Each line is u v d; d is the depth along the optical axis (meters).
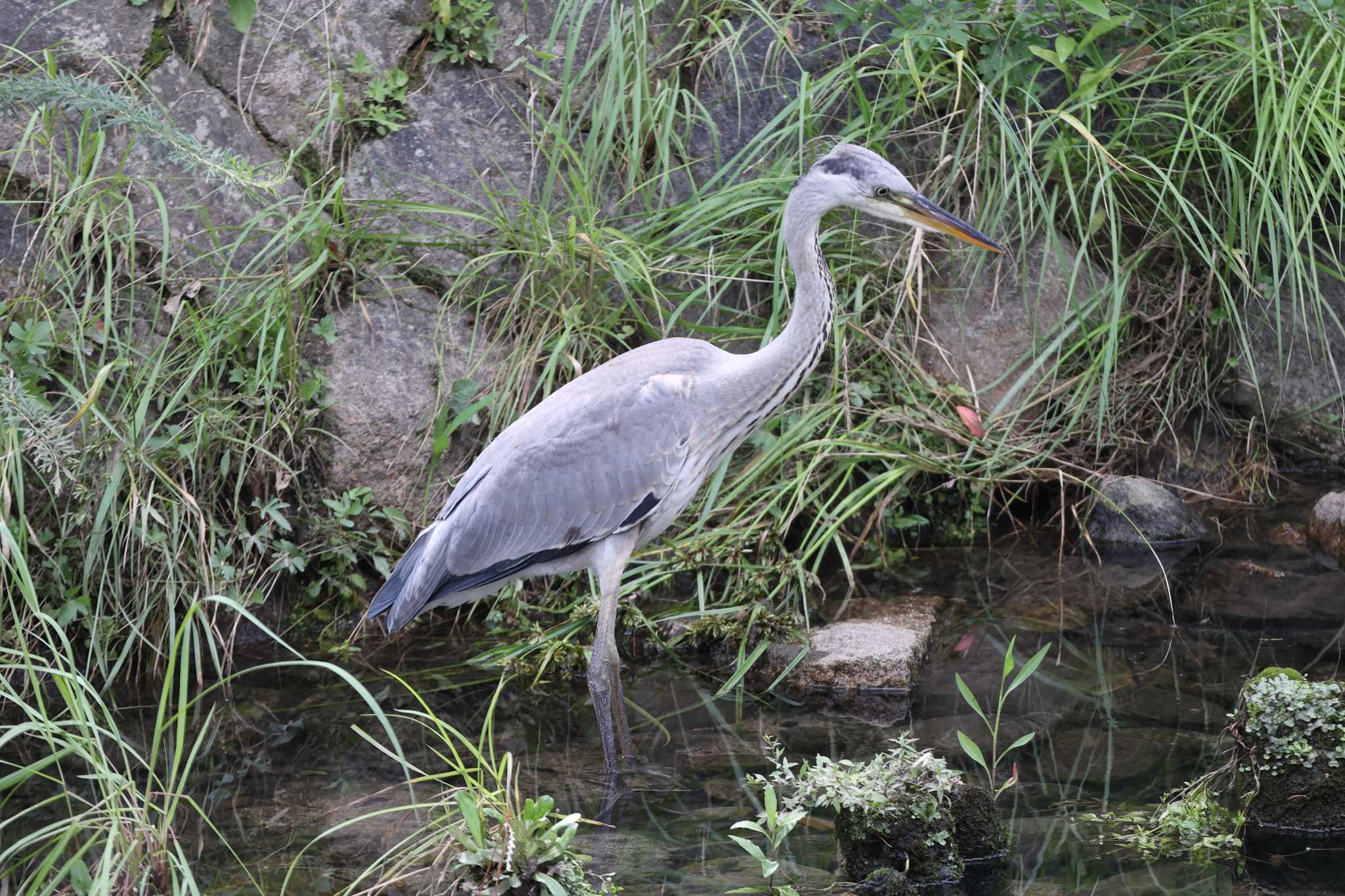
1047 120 11.83
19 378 9.70
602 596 8.82
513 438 8.94
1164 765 7.73
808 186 8.98
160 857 6.61
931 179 12.45
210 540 10.23
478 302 11.34
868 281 12.11
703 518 10.52
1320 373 12.59
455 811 6.99
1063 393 12.05
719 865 6.91
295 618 10.62
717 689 9.35
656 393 8.83
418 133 12.19
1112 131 12.95
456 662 10.03
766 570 10.21
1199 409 12.61
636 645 10.12
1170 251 12.80
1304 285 12.71
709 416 8.95
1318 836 6.93
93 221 10.73
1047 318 12.34
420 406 10.98
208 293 11.13
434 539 8.94
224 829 7.49
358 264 11.45
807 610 10.00
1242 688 7.95
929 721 8.58
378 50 12.28
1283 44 12.41
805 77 11.90
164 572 9.93
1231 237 11.88
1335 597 10.09
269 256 11.30
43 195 11.05
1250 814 7.08
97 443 9.88
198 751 8.61
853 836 6.74
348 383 10.94
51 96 8.20
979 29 12.52
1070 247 12.67
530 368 10.90
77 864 6.41
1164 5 13.12
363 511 10.77
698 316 11.88
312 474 10.88
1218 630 9.63
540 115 12.05
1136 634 9.69
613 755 8.20
